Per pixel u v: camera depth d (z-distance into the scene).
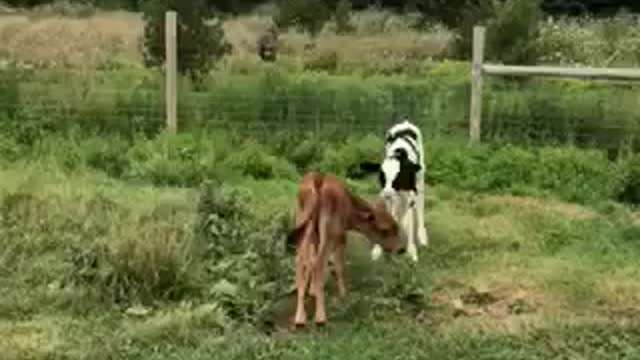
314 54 21.16
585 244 9.62
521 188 11.78
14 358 6.72
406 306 7.88
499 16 17.14
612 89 14.05
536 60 17.08
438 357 6.76
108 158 12.34
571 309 7.96
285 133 13.06
